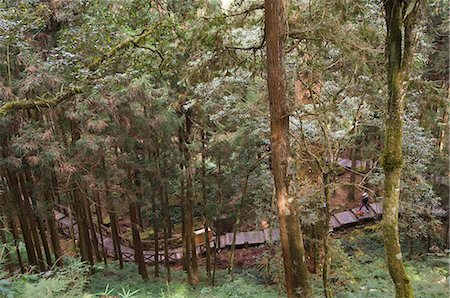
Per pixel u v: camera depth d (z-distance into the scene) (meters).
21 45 6.48
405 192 8.66
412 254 10.91
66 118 8.53
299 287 6.04
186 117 10.37
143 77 8.16
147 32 7.21
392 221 3.93
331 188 6.89
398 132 3.81
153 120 9.23
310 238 9.04
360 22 5.84
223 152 9.77
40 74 6.75
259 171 10.23
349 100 7.23
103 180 9.48
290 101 6.95
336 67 7.00
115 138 9.00
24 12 6.52
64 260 10.72
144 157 10.68
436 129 9.83
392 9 3.60
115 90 8.02
